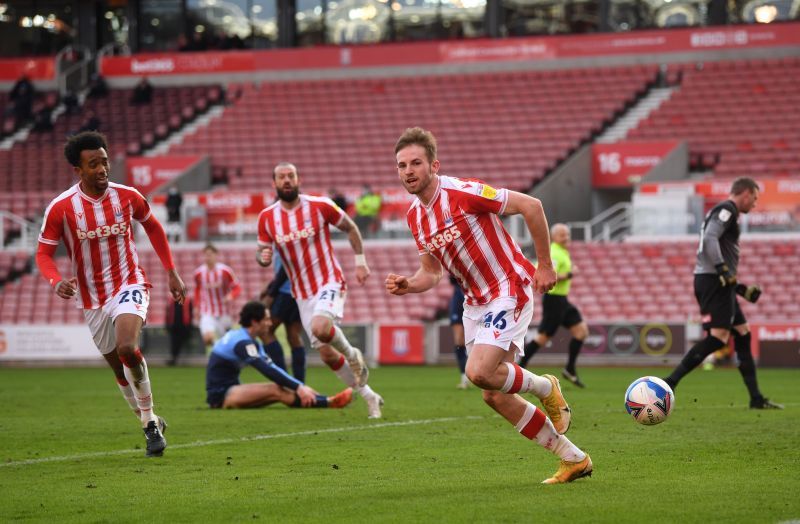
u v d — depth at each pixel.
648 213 94.50
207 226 101.06
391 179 115.12
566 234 54.88
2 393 56.50
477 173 111.12
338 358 41.16
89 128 128.38
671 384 40.03
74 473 26.27
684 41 123.94
